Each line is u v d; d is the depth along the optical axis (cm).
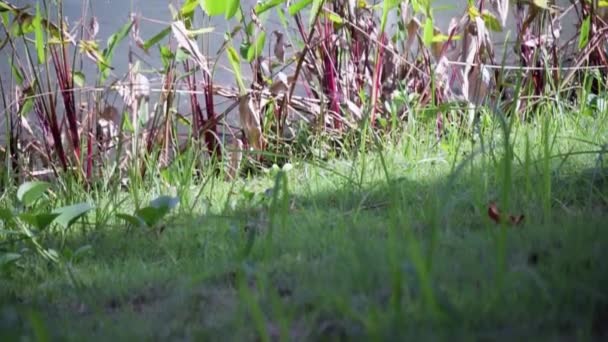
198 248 358
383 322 214
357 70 671
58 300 295
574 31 795
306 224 367
